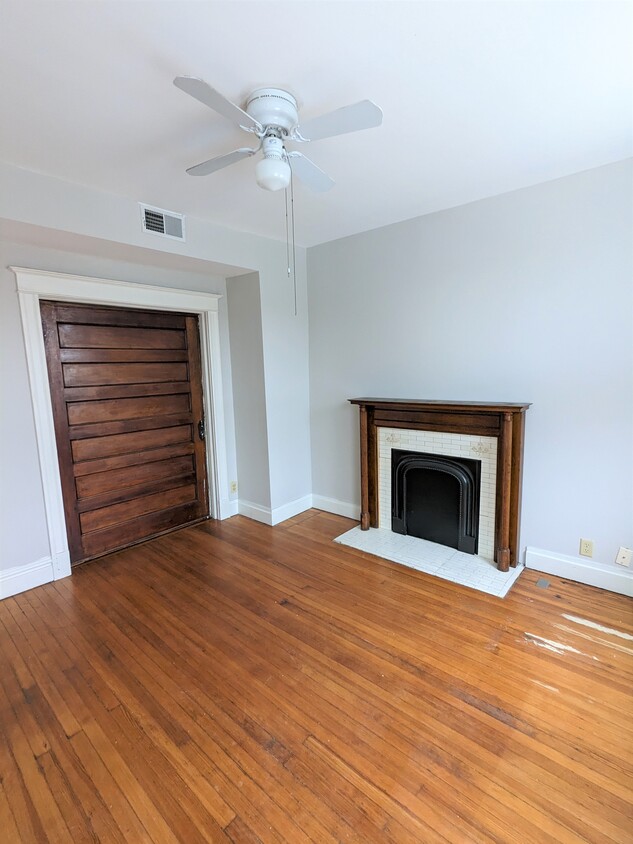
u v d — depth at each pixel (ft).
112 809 4.53
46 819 4.45
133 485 11.02
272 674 6.43
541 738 5.24
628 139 6.63
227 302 12.32
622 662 6.49
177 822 4.38
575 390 8.40
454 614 7.80
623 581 8.25
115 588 8.98
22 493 8.82
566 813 4.38
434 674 6.34
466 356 9.76
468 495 9.91
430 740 5.24
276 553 10.50
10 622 7.84
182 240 9.40
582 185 7.86
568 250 8.16
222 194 8.25
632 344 7.72
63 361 9.52
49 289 8.84
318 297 12.46
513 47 4.48
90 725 5.59
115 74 4.75
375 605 8.16
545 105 5.61
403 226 10.36
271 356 11.81
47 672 6.56
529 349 8.86
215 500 12.68
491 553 9.77
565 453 8.64
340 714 5.67
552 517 8.96
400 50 4.50
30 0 3.71
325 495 13.23
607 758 4.97
